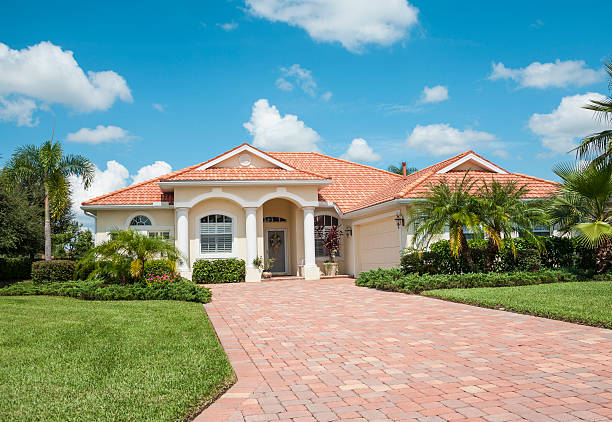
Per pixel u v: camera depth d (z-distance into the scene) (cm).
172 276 1573
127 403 490
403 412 466
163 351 726
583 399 491
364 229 2302
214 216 2264
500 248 1517
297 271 2409
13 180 2284
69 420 444
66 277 1886
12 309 1176
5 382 571
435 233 1568
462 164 2177
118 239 1526
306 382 575
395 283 1523
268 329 940
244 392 541
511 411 462
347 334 861
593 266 1730
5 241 2273
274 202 2603
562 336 781
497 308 1076
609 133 1644
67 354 707
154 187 2373
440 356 680
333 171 2802
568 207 1630
